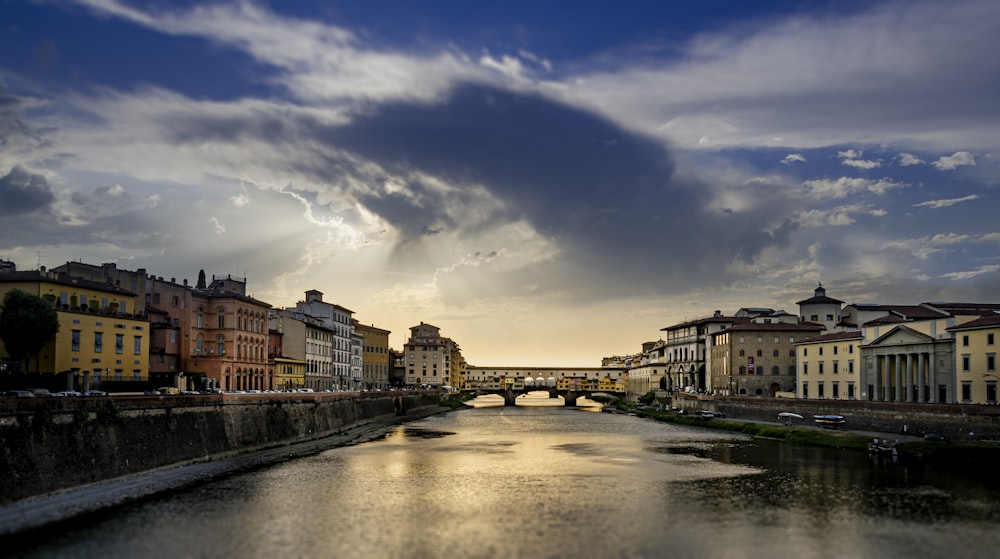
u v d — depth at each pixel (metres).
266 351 161.75
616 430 158.88
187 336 139.50
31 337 95.44
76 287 111.44
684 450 115.12
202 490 75.69
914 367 133.88
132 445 79.56
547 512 66.62
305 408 131.25
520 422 190.50
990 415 100.81
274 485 79.44
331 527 60.59
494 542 56.31
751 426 147.62
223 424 100.25
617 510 67.44
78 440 71.50
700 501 71.56
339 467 94.06
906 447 102.88
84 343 108.44
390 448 118.25
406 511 66.75
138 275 130.00
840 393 156.12
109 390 107.31
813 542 56.94
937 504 70.00
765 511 67.06
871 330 145.25
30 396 73.06
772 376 194.75
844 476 86.25
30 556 51.78
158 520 62.09
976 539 57.97
